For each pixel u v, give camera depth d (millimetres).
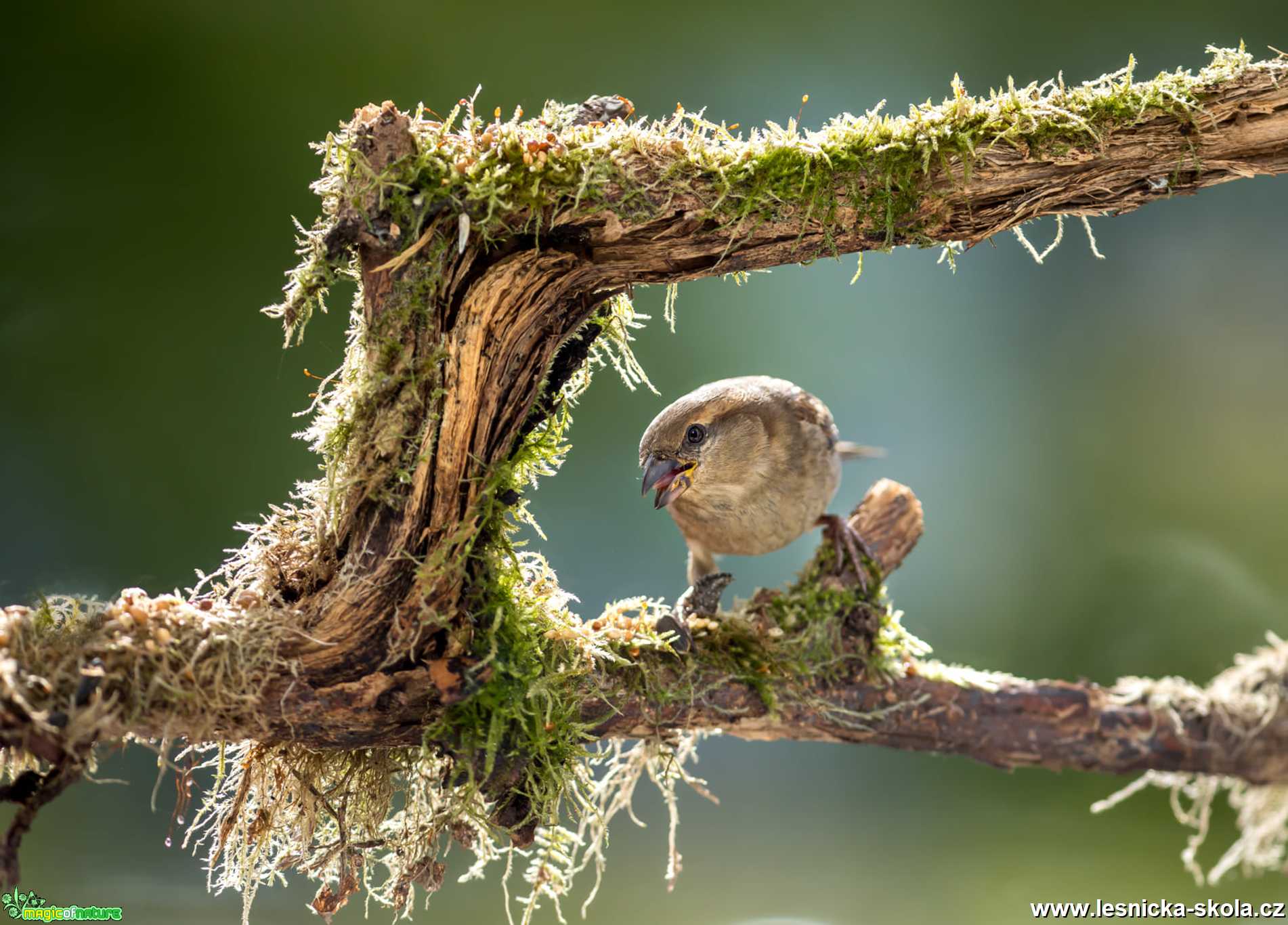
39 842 10672
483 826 4910
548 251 4246
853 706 5219
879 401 17172
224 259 15484
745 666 5156
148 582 14180
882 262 17281
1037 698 5254
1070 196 4512
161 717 4195
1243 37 16984
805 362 17000
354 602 4398
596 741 5125
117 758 4945
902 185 4379
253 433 15016
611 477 15672
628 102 4574
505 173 4066
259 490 14883
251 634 4352
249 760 4898
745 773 13617
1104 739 5211
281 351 15227
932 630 16141
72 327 14812
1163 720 5211
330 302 14867
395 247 4062
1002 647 15984
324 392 4633
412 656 4484
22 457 14320
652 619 5125
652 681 5027
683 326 16672
